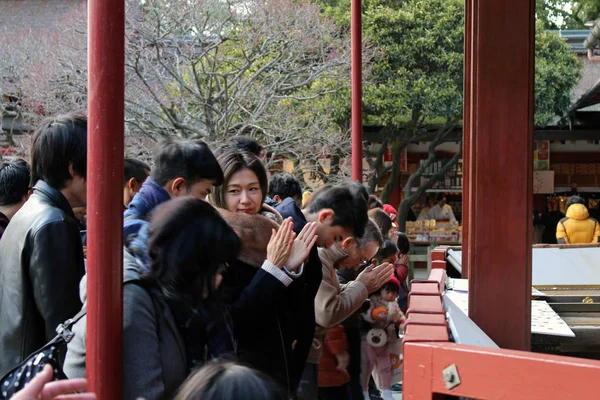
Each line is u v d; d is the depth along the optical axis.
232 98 9.77
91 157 1.90
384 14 13.30
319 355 3.18
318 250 3.13
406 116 13.59
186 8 9.34
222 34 9.98
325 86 11.02
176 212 1.98
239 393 1.28
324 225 3.13
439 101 13.23
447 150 17.36
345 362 3.58
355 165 5.71
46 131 2.42
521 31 2.33
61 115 2.52
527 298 2.37
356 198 3.21
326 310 3.06
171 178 2.54
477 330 2.14
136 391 1.85
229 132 10.19
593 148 17.41
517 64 2.34
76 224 2.38
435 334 1.79
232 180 2.70
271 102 10.61
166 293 1.94
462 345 1.65
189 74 10.25
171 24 9.50
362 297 3.24
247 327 2.41
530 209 2.36
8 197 2.97
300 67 10.90
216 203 2.73
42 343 2.32
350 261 3.27
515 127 2.35
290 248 2.47
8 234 2.36
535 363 1.51
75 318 2.00
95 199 1.89
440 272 3.74
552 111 14.55
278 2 10.00
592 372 1.44
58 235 2.28
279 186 4.71
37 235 2.26
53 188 2.42
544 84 14.27
